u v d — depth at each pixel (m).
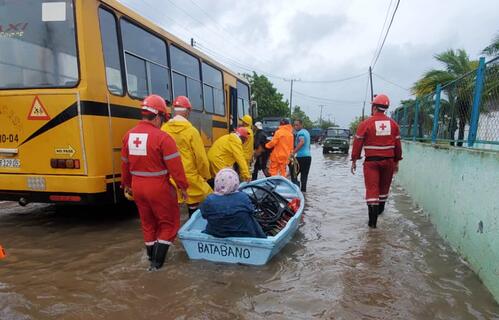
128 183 4.69
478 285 4.20
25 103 5.51
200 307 3.67
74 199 5.52
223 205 4.59
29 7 5.54
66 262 4.75
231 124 11.52
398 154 6.56
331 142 26.73
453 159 5.69
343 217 7.22
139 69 6.67
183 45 8.30
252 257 4.63
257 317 3.52
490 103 4.98
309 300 3.84
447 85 7.50
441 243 5.66
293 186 7.27
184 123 5.41
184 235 4.75
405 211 7.84
